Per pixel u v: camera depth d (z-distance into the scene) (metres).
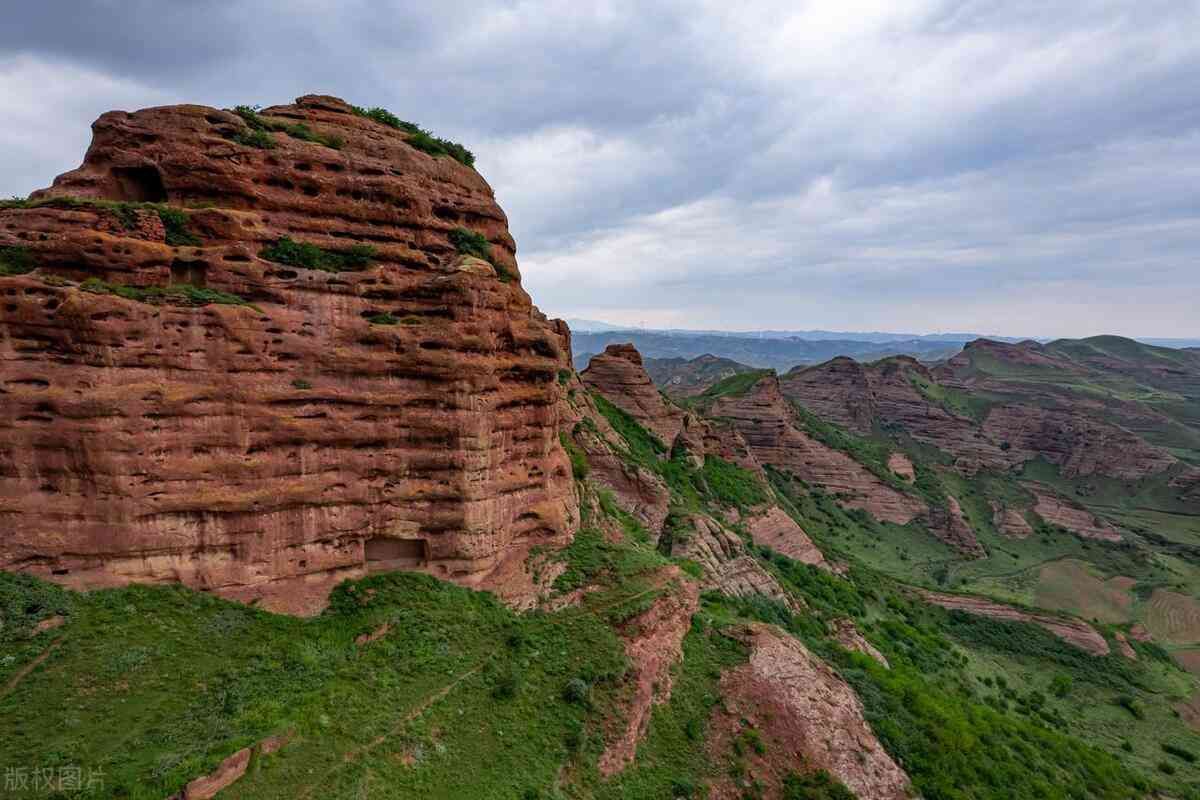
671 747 32.34
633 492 68.69
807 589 74.25
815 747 34.47
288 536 30.39
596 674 32.62
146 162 30.50
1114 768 51.12
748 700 36.00
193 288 28.62
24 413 25.83
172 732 22.55
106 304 26.28
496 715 28.98
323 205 33.31
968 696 60.44
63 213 27.56
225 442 28.66
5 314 25.58
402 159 36.38
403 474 33.53
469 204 39.16
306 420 30.55
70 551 26.31
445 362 33.19
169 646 25.78
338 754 23.94
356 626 30.09
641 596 38.22
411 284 33.50
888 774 35.09
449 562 34.78
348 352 31.58
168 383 27.58
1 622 23.89
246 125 32.31
